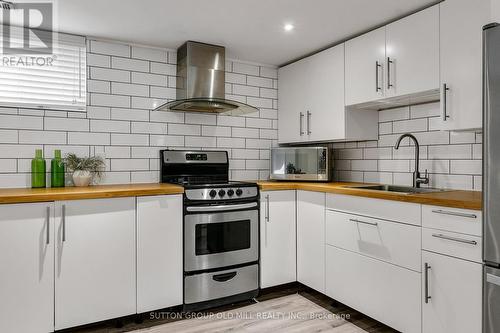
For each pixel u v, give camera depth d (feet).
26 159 8.04
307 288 9.68
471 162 7.34
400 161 8.86
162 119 9.65
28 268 6.40
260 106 11.19
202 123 10.24
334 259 8.05
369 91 8.18
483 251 4.77
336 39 9.05
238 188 8.55
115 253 7.14
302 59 10.37
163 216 7.66
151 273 7.52
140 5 7.03
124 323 7.54
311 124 10.00
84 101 8.69
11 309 6.26
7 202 6.17
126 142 9.15
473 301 5.27
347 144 10.40
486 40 4.69
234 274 8.46
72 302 6.75
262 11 7.39
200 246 8.05
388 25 7.74
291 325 7.40
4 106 7.89
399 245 6.50
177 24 8.04
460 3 6.33
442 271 5.74
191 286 7.95
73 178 8.22
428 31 6.89
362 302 7.29
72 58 8.57
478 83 6.06
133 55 9.27
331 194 8.16
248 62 10.94
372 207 7.08
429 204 5.91
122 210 7.23
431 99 7.90
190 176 9.68
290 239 9.25
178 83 9.62
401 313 6.44
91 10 7.24
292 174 10.00
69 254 6.73
